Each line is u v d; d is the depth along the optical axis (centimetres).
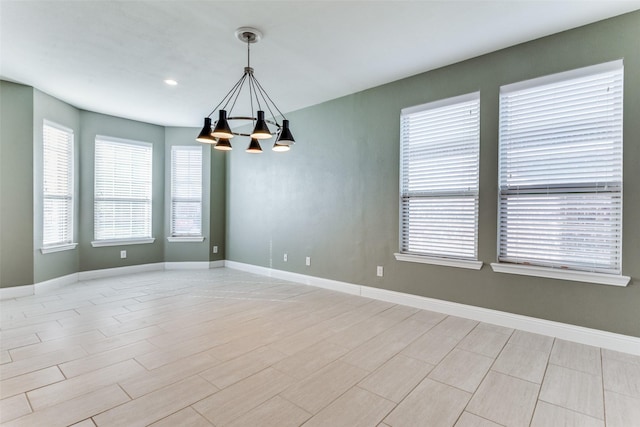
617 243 250
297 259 478
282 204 500
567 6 233
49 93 412
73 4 231
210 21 253
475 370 219
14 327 291
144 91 403
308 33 271
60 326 295
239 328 293
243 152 568
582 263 265
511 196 297
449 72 330
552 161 277
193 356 238
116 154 518
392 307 355
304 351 247
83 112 481
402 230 368
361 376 211
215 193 594
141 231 549
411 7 235
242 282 475
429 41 284
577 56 262
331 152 433
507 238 299
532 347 253
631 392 194
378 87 385
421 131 354
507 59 295
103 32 269
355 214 407
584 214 263
